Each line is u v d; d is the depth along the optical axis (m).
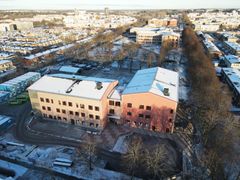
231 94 89.19
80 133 70.06
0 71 124.62
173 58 152.25
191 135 69.00
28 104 89.94
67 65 138.75
